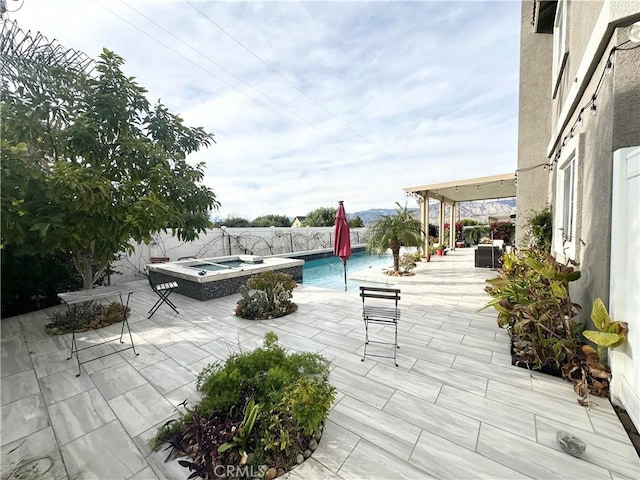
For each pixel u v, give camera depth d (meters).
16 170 2.77
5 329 4.41
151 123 4.93
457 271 9.07
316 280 9.43
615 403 2.26
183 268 7.16
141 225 3.77
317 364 2.39
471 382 2.65
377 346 3.50
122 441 1.99
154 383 2.75
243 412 1.98
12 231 2.97
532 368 2.85
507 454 1.80
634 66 2.26
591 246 2.88
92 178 3.36
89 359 3.29
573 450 1.77
